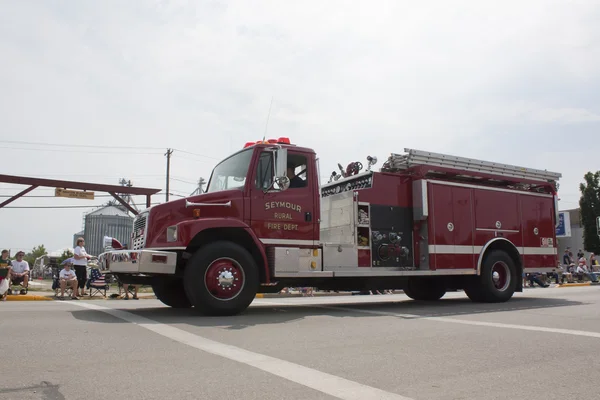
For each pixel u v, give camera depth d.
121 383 3.61
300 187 8.61
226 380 3.72
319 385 3.62
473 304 10.27
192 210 7.77
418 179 10.17
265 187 8.26
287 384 3.63
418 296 11.94
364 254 9.44
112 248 8.74
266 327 6.41
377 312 8.49
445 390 3.55
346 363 4.34
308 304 10.53
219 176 8.91
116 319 7.02
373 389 3.54
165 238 7.62
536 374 4.04
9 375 3.80
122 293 15.13
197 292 7.30
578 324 6.88
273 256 8.04
